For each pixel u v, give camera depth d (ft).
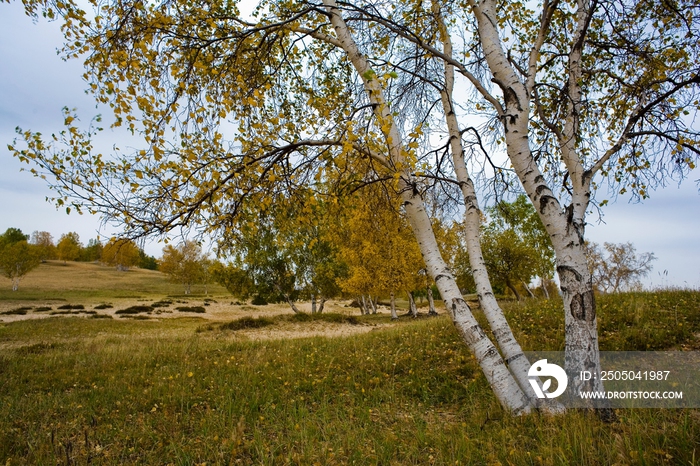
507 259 76.95
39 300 129.70
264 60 18.08
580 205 12.83
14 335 50.98
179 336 49.34
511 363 12.80
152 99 13.05
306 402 16.29
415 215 13.98
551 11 14.89
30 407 16.07
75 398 17.52
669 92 13.32
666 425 9.88
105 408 15.81
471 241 14.42
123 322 75.72
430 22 18.90
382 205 18.15
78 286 186.70
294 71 19.30
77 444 12.03
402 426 12.64
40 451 11.06
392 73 10.07
